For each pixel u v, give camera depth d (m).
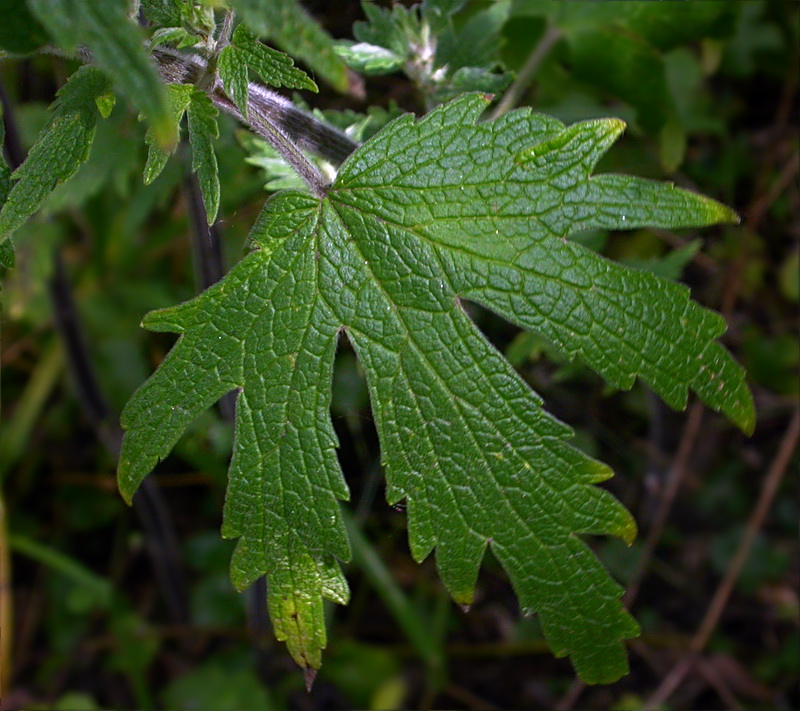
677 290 0.24
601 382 0.36
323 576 0.25
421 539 0.25
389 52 0.29
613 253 0.36
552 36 0.34
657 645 0.43
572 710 0.42
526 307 0.24
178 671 0.43
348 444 0.34
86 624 0.45
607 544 0.42
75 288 0.46
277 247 0.24
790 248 0.43
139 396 0.24
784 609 0.43
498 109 0.32
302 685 0.42
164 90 0.20
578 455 0.24
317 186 0.25
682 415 0.41
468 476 0.25
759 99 0.43
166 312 0.24
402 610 0.38
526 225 0.24
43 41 0.23
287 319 0.24
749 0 0.37
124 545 0.46
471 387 0.24
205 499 0.44
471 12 0.33
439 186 0.24
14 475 0.47
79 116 0.24
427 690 0.42
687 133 0.42
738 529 0.45
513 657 0.43
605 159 0.35
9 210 0.23
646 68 0.34
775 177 0.42
